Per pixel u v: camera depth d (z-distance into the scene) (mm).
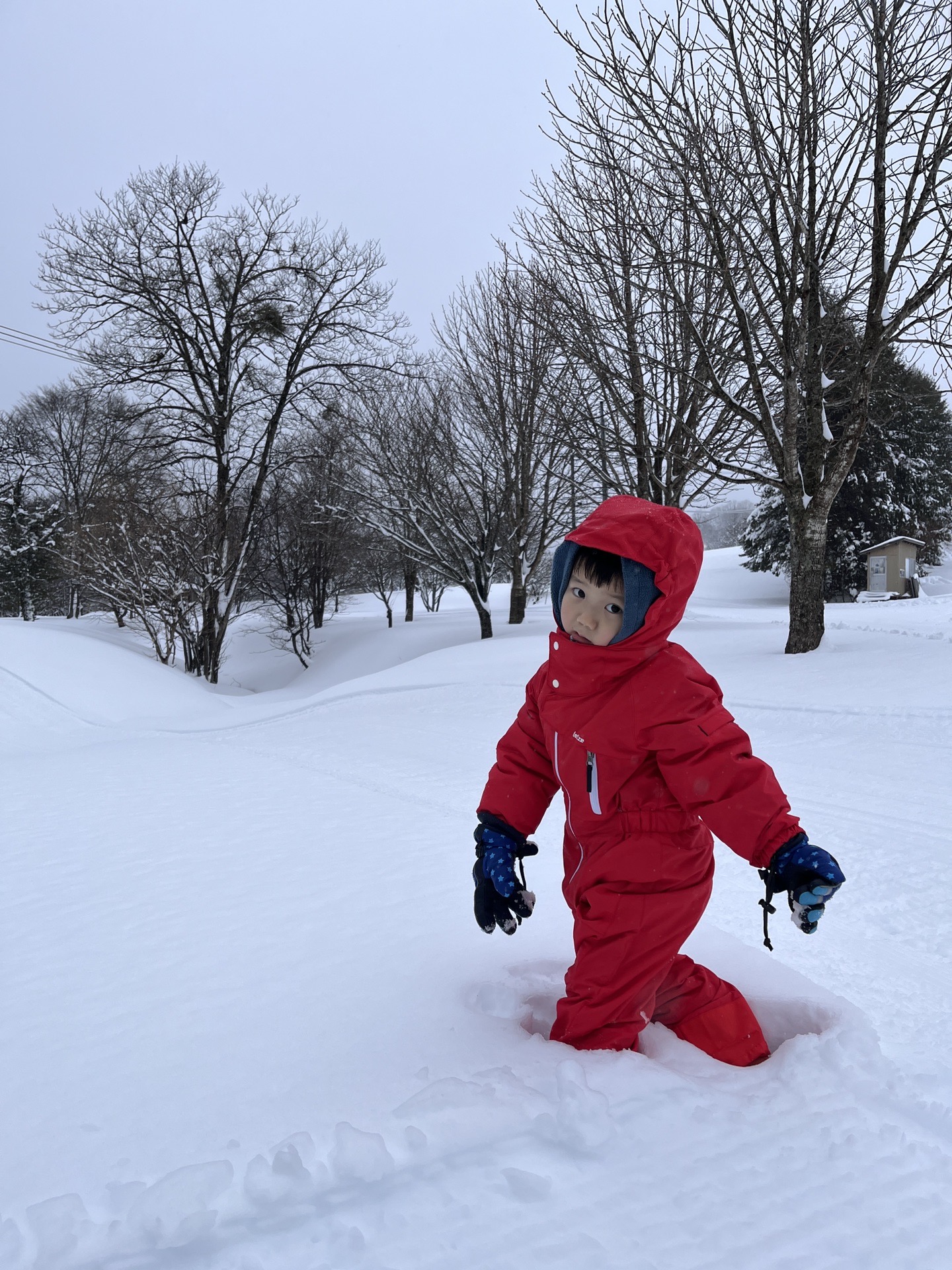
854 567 35625
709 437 14477
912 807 5027
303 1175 1402
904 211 10047
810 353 11352
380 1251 1276
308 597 31781
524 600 26094
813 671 9977
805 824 4727
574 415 16406
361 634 31656
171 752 7957
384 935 2719
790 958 2904
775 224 10453
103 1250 1257
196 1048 1937
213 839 4102
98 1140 1562
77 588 34281
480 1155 1494
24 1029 2053
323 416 27891
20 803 5062
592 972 1980
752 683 9570
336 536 29812
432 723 9578
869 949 3025
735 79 10359
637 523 1917
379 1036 1992
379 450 26281
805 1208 1414
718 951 2512
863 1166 1525
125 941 2676
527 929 2781
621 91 10938
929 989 2625
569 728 2037
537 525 25609
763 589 40281
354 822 4504
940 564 40219
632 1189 1445
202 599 25766
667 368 12320
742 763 1898
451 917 2895
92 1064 1867
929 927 3260
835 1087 1779
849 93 10141
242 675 31953
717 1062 1926
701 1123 1634
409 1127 1538
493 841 2178
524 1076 1770
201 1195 1339
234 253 28094
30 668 16406
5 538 41312
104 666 18047
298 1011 2135
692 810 1960
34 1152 1525
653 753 2002
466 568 24922
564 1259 1280
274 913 2945
